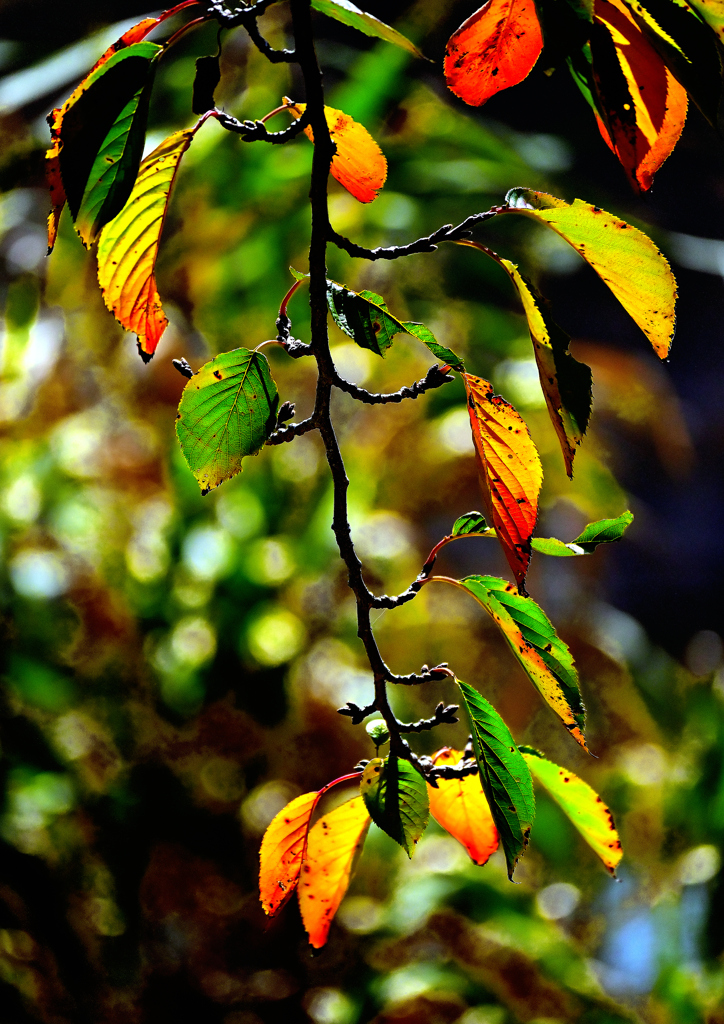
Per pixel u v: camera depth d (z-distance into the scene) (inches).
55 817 196.5
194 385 92.6
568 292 526.3
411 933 195.0
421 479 230.7
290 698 208.5
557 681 92.9
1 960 176.4
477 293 239.1
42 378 220.7
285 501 219.9
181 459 217.0
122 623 210.7
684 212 481.7
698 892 209.9
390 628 223.5
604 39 90.6
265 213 219.1
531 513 91.7
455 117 234.2
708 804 221.8
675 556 647.8
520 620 93.0
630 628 284.4
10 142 175.9
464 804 95.8
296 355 92.5
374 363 226.4
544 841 228.1
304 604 219.1
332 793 208.2
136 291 93.3
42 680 202.8
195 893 202.2
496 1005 182.4
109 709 207.6
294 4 91.5
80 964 187.0
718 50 90.1
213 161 217.9
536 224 239.5
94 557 215.9
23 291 218.1
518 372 232.1
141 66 90.2
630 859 243.0
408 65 223.9
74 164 90.0
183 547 214.8
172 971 194.1
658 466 631.8
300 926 201.8
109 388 225.5
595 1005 186.7
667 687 265.7
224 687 207.2
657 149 92.0
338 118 93.8
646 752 262.7
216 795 206.4
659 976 204.5
